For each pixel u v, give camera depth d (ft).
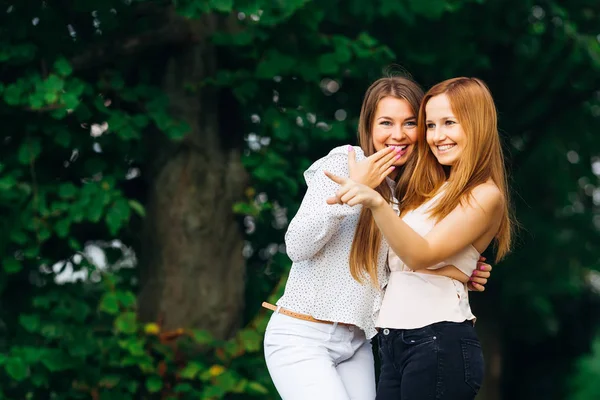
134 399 19.90
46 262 19.47
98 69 19.86
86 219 19.44
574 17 25.32
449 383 10.02
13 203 18.71
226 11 17.71
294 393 10.73
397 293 10.41
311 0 19.51
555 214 31.94
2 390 19.38
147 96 19.48
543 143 30.22
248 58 20.51
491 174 10.37
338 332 10.93
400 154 10.85
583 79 25.67
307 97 20.90
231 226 20.63
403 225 9.68
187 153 20.34
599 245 31.94
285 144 21.06
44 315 19.69
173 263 20.33
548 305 35.29
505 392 41.22
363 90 22.93
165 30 19.79
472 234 10.08
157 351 19.51
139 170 21.45
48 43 18.85
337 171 10.76
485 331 30.71
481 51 25.11
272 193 21.63
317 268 10.89
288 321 10.97
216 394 18.81
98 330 19.95
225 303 20.49
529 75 25.75
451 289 10.32
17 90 17.98
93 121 19.31
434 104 10.38
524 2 23.06
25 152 18.66
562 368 41.27
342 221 10.92
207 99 20.43
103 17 18.99
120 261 21.68
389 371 10.51
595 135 29.32
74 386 19.38
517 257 30.89
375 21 22.95
